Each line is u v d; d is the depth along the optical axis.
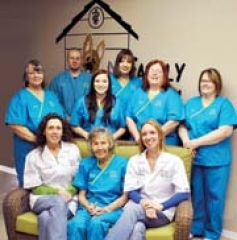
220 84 3.24
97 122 3.39
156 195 2.77
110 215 2.69
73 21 4.28
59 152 2.97
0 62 5.09
